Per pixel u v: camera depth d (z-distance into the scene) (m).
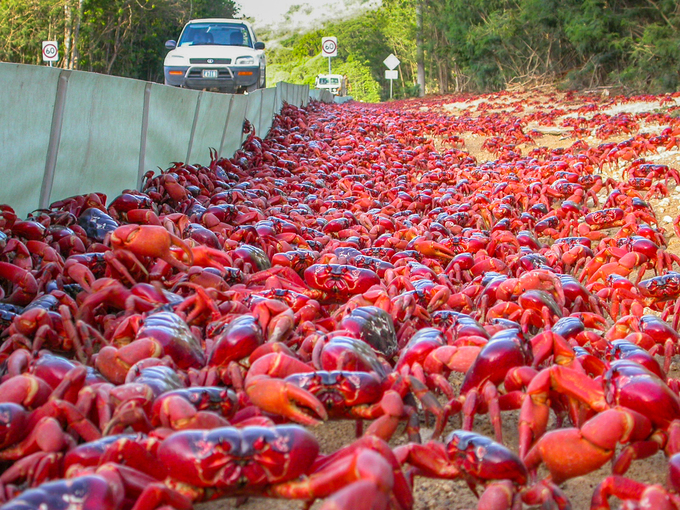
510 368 3.44
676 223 10.02
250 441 2.29
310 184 14.27
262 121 19.42
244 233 7.99
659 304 6.40
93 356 4.16
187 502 2.29
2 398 3.12
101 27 51.56
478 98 42.88
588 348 4.57
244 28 22.81
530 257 7.54
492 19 50.72
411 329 5.05
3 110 6.38
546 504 2.54
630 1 38.59
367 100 83.00
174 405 2.74
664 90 33.84
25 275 5.24
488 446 2.66
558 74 48.22
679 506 2.30
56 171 7.52
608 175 15.53
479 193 13.33
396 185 15.57
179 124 11.39
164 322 4.07
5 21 49.06
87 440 2.92
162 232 5.46
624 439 2.74
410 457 2.76
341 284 5.47
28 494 2.03
